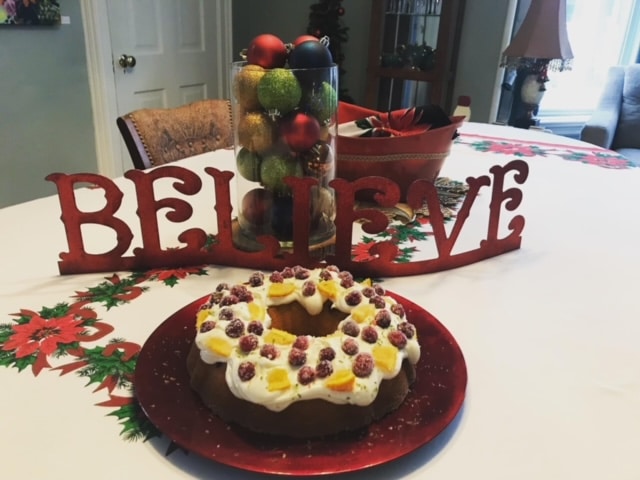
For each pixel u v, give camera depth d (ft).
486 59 8.81
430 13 8.32
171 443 1.49
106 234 2.89
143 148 4.36
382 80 9.17
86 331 2.02
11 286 2.33
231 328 1.56
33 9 6.31
